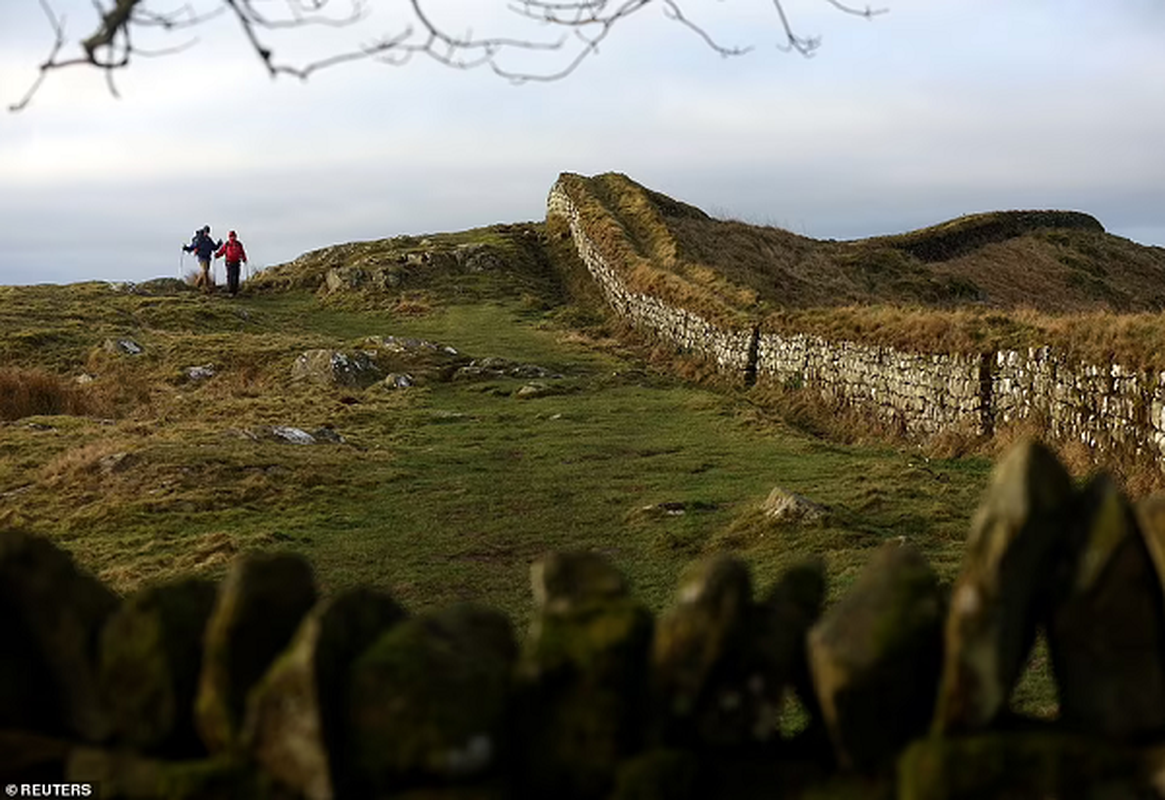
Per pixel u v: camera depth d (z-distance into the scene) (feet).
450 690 10.80
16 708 12.28
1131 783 10.44
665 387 83.41
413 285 134.92
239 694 11.33
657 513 41.11
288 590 11.83
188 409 72.74
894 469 47.93
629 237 135.95
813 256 153.58
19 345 92.38
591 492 46.80
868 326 72.38
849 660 10.91
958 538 36.24
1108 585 11.11
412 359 91.09
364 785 10.78
